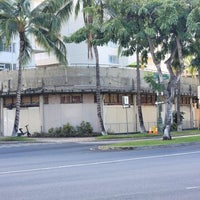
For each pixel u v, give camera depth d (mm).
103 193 10086
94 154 22219
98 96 39062
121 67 44719
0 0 35531
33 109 42938
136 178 12422
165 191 10125
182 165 15539
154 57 28719
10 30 35375
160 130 40750
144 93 45344
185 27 27125
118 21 26641
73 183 11836
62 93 41562
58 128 41188
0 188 11414
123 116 44188
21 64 37562
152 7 26625
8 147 31016
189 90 52438
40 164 18047
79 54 50188
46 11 36938
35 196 9984
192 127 54156
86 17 36656
